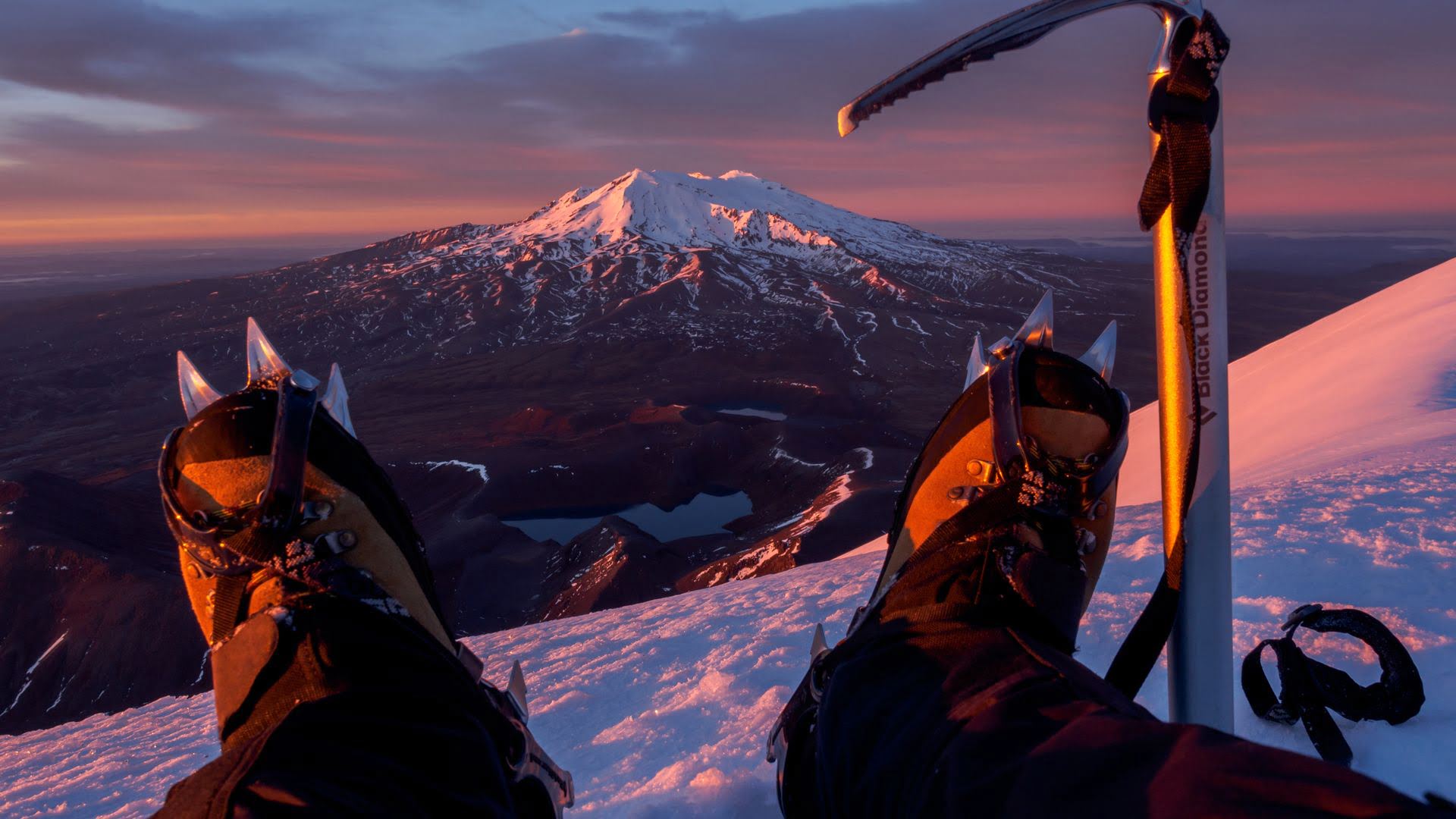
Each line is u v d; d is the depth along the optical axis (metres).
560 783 1.36
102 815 2.51
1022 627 1.05
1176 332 1.09
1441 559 2.34
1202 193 0.85
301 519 1.22
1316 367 13.23
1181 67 0.84
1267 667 1.82
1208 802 0.47
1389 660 1.43
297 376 1.38
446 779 0.89
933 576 1.13
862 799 0.84
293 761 0.80
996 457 1.29
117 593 110.44
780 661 2.55
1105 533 1.37
